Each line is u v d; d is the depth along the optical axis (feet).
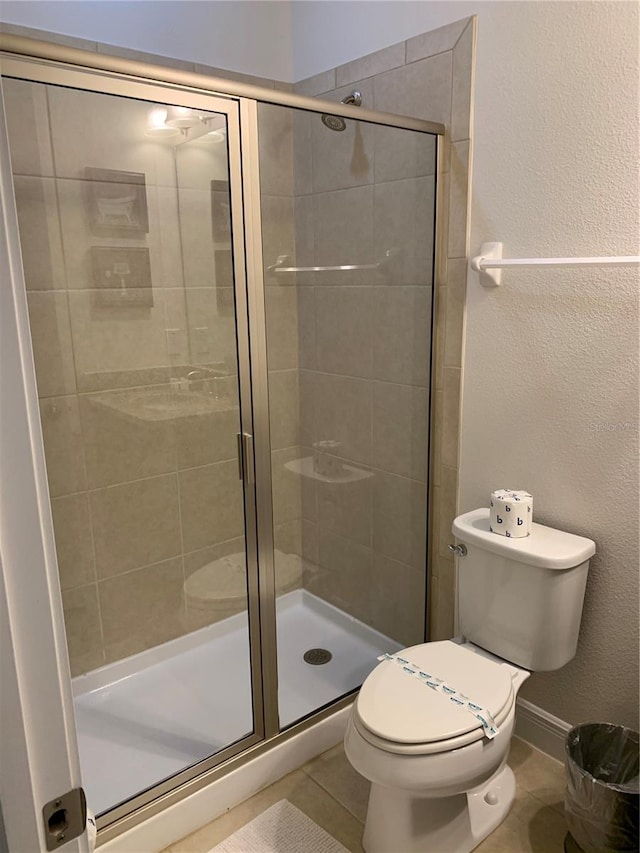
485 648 6.05
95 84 4.91
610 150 5.12
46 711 1.71
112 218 6.40
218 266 6.67
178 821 5.58
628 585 5.57
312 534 7.74
